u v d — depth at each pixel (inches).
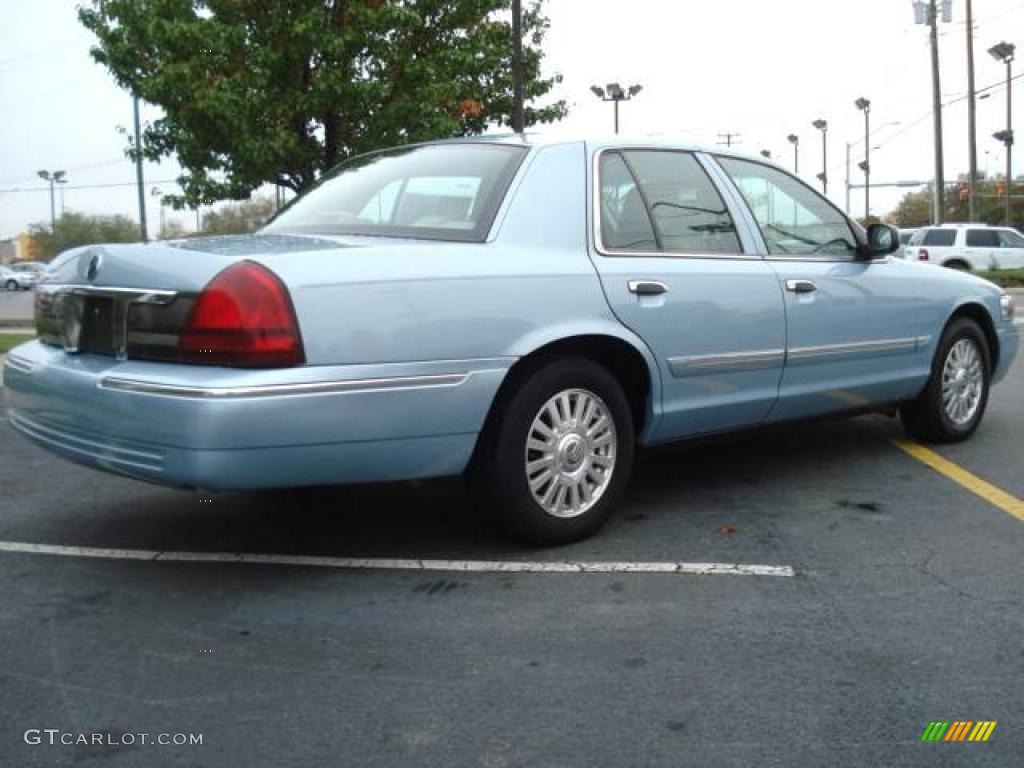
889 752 106.6
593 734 110.3
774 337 195.5
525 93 564.7
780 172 213.6
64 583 158.2
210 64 426.3
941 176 1317.7
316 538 179.3
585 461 171.3
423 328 147.8
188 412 134.3
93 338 155.5
